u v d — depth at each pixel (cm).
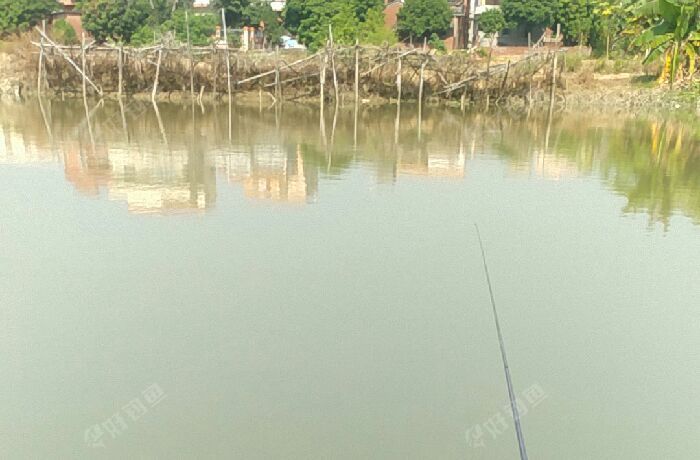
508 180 1041
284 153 1290
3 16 3300
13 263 645
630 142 1482
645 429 398
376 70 2373
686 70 2316
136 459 369
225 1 3675
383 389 436
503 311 556
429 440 382
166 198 886
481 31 3716
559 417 407
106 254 670
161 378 450
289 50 2862
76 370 460
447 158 1247
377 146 1402
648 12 1970
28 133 1473
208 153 1270
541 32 3572
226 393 431
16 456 371
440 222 797
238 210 828
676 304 573
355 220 795
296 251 684
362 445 377
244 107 2219
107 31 3200
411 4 3541
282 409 413
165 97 2394
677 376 458
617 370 464
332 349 488
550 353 486
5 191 912
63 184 959
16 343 495
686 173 1120
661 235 761
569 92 2409
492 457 369
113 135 1477
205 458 366
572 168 1156
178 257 664
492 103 2411
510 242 729
